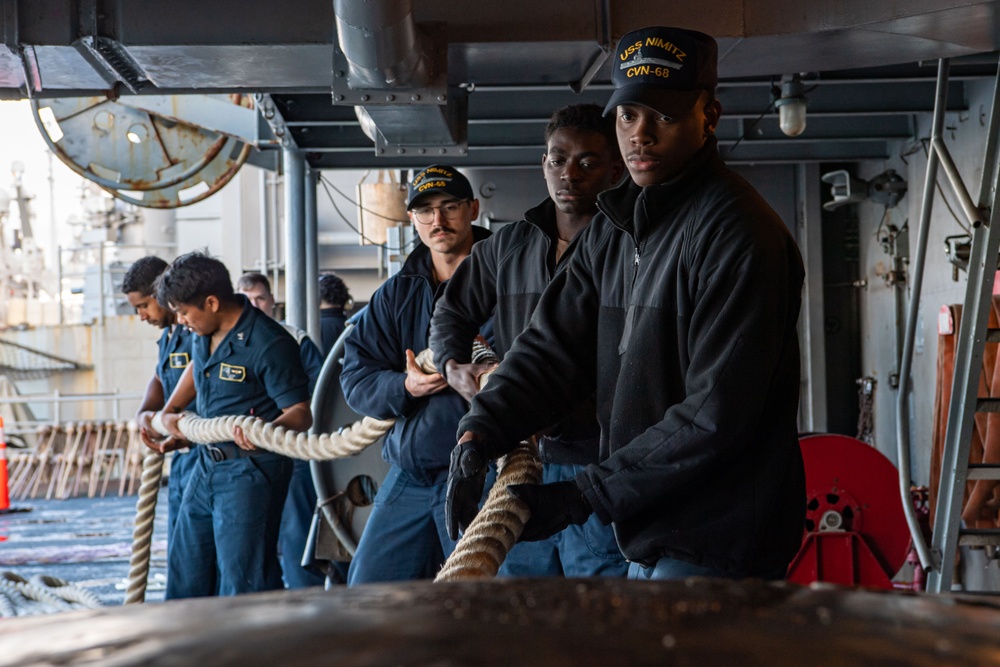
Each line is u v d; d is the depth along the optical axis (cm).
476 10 419
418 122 456
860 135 701
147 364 1816
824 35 406
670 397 215
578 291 237
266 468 430
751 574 208
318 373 550
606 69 452
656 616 76
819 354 816
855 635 72
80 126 720
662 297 213
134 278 478
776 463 210
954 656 69
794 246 216
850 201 720
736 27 407
